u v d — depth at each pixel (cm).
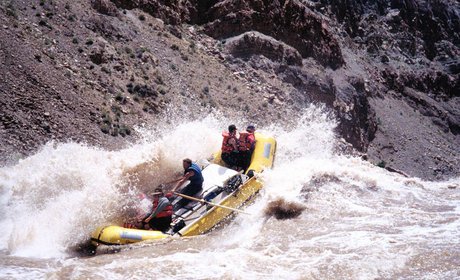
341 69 3189
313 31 3034
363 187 1309
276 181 1228
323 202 1157
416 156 3353
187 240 939
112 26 2178
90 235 948
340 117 2814
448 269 774
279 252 862
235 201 1089
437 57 4734
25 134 1450
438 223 1016
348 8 4138
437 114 4038
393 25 4469
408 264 799
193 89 2217
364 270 778
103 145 1586
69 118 1603
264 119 2333
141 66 2108
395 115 3662
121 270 780
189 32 2623
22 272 767
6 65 1603
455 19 5147
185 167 1074
